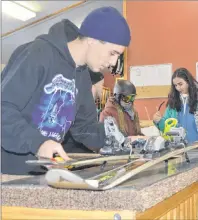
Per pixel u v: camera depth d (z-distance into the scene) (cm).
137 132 143
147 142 97
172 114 137
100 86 153
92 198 63
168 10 186
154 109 175
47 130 105
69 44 106
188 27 181
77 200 65
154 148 95
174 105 136
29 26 157
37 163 77
